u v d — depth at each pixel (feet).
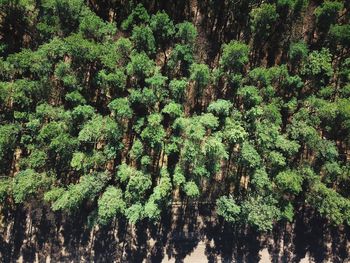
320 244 214.69
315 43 208.44
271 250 214.07
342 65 195.93
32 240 211.00
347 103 181.88
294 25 203.82
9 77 193.16
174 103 191.01
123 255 211.41
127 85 199.93
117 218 211.41
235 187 209.46
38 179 185.78
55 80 199.00
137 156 193.16
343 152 206.80
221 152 182.60
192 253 212.43
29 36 207.21
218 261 212.64
